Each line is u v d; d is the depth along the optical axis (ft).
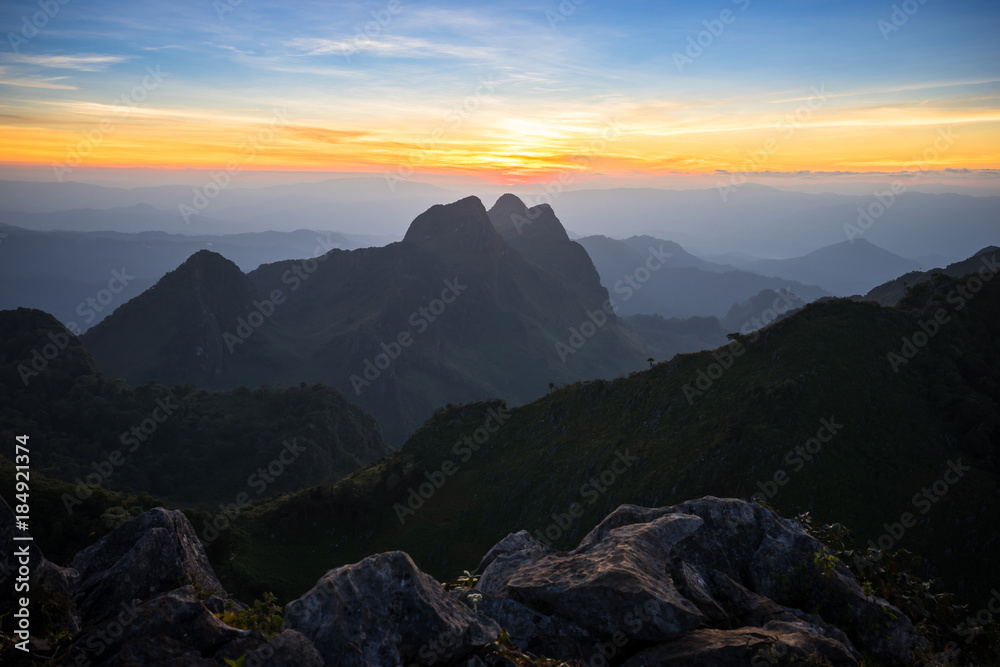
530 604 31.07
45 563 32.71
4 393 565.94
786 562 36.09
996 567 222.07
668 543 35.27
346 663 24.79
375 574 28.04
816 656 26.73
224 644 24.88
